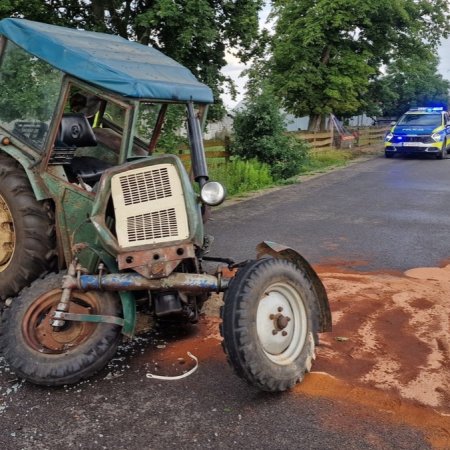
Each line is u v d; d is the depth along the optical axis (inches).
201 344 181.0
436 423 137.6
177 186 156.6
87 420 138.7
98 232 153.1
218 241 325.7
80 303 160.7
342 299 223.1
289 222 382.9
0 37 180.7
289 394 150.9
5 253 185.0
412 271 264.5
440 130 876.0
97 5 479.5
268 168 606.2
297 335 156.6
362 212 418.6
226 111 561.3
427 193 512.1
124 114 164.7
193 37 459.5
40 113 174.1
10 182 179.3
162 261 151.5
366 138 1201.4
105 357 153.3
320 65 916.6
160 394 151.1
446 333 190.7
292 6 913.5
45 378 148.6
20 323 155.3
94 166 185.0
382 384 155.6
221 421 138.6
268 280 148.6
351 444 129.6
